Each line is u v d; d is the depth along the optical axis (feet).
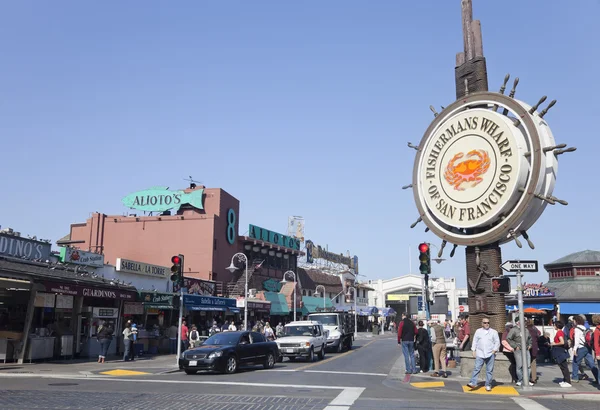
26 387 44.04
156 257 147.43
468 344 55.16
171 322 107.65
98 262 89.51
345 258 273.13
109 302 86.17
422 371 58.59
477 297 54.19
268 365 67.56
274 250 179.83
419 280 296.10
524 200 50.62
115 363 70.64
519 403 36.88
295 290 166.81
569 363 68.44
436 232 57.26
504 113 55.31
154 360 77.15
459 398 39.60
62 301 74.54
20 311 70.64
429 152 58.80
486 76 57.57
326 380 52.29
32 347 66.64
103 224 152.76
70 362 69.72
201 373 60.44
